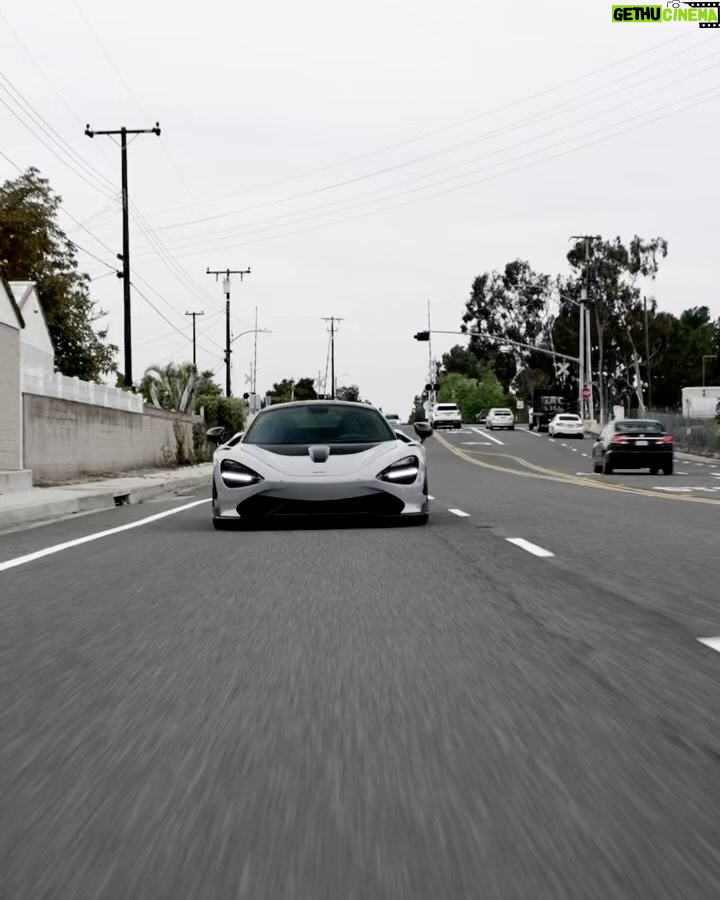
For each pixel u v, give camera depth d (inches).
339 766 155.6
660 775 150.8
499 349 4591.5
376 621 269.9
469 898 110.9
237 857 122.2
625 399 4269.2
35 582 350.3
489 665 220.4
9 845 127.2
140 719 182.7
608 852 123.0
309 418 542.0
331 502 495.5
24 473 885.2
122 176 1729.8
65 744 168.7
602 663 221.5
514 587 322.7
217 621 273.1
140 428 1434.5
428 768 154.3
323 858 121.6
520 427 4146.2
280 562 387.9
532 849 124.0
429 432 559.8
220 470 512.4
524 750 163.0
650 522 546.6
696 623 264.2
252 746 166.1
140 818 135.4
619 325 3740.2
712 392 3688.5
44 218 1759.4
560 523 540.7
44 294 1796.3
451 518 573.0
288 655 231.9
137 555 420.8
